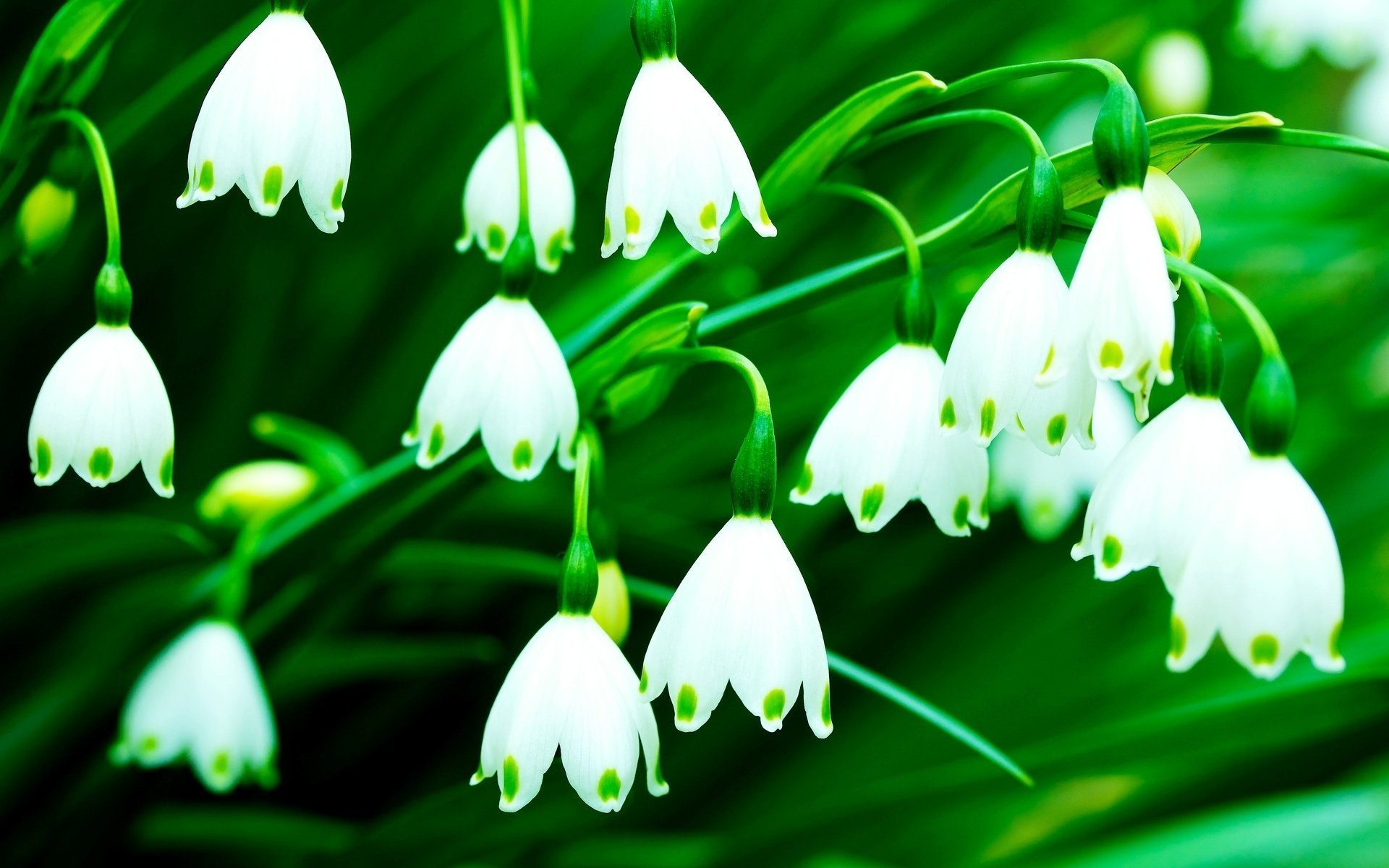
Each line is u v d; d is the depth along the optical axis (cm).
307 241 60
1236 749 59
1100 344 43
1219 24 81
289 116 44
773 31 60
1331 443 70
